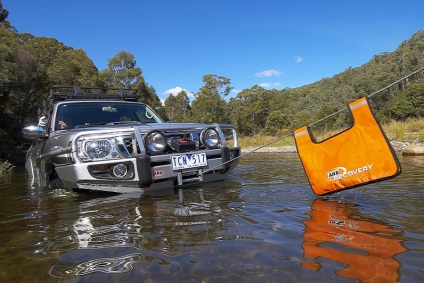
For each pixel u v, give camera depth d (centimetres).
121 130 343
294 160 854
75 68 2850
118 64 3291
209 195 326
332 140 280
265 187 366
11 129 2156
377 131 258
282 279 139
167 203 295
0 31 2342
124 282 142
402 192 307
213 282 139
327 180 283
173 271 151
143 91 3391
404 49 8425
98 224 237
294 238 188
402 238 180
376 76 6012
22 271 159
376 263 150
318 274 142
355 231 196
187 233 206
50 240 205
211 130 398
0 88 2005
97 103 484
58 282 145
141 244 190
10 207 315
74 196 357
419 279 133
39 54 2747
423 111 4266
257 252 169
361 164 265
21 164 1366
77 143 332
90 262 166
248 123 4756
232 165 424
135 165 331
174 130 372
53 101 500
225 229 211
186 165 362
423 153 908
